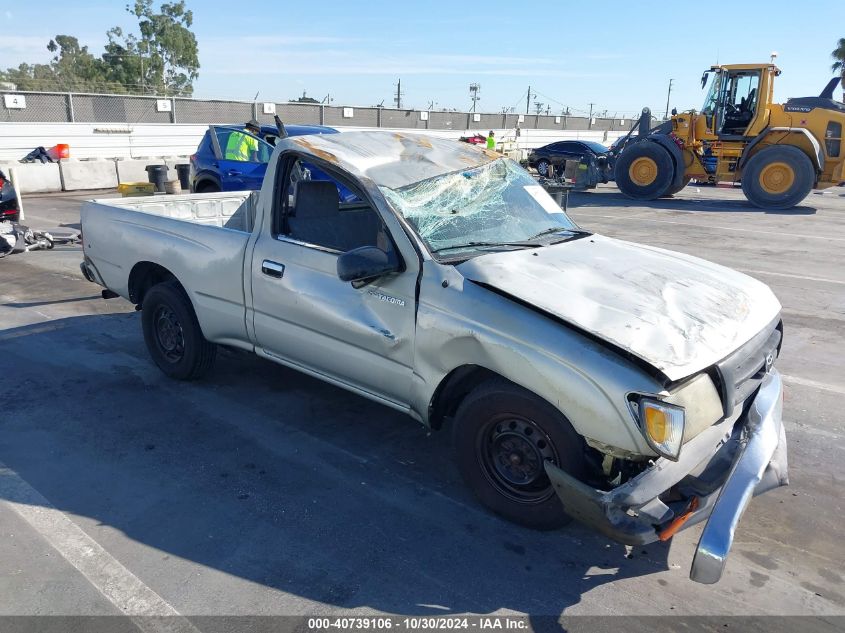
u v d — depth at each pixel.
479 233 3.72
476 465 3.34
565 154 23.59
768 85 16.17
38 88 27.78
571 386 2.78
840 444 4.25
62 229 10.86
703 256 10.09
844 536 3.30
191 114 24.12
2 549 3.06
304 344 3.92
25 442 4.06
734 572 3.01
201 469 3.79
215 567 2.97
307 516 3.36
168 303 4.76
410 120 31.61
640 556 3.11
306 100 32.38
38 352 5.60
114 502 3.46
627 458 2.73
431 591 2.84
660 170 17.66
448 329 3.17
